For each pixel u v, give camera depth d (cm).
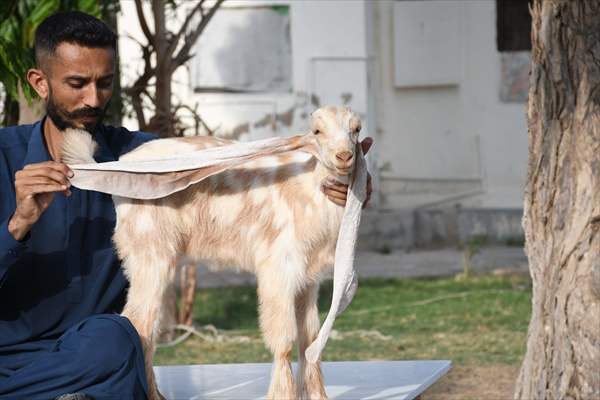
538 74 622
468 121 1742
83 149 423
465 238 1698
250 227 432
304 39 1652
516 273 1462
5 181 447
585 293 596
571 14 604
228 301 1326
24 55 719
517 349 1026
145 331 423
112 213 457
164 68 959
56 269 446
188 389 506
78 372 394
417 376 532
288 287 426
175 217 430
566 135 608
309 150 411
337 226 428
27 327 445
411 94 1755
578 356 598
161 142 441
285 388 424
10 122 873
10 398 396
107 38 429
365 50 1653
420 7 1728
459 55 1730
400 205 1759
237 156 412
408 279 1434
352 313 1216
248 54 1658
